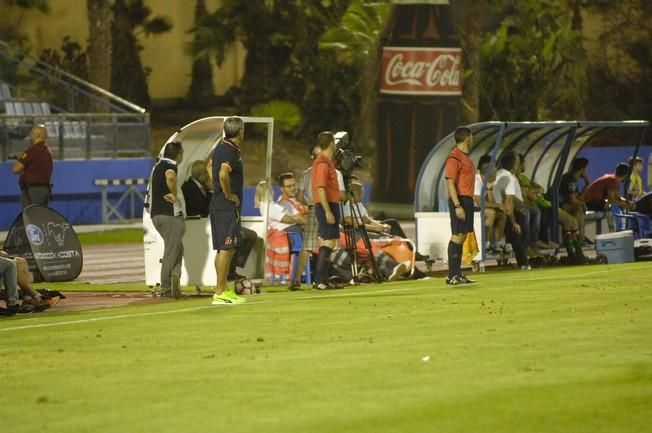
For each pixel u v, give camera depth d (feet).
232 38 563.07
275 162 543.80
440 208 244.63
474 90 536.42
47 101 435.12
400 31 394.32
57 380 120.47
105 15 486.79
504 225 235.61
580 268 229.66
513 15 626.23
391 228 237.86
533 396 108.68
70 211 382.83
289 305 174.40
